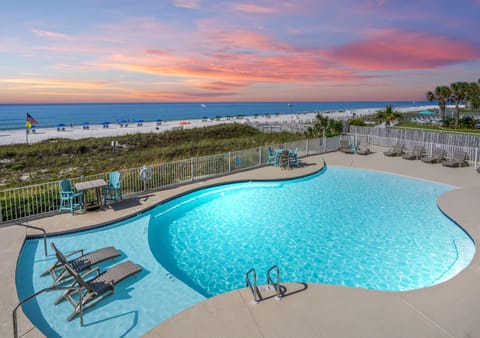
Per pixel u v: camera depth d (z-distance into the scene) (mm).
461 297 5527
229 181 14055
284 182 14859
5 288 5820
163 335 4535
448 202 10883
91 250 7852
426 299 5469
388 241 9039
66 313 5414
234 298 5426
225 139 33438
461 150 17781
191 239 9359
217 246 8914
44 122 89625
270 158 17438
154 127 49812
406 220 10531
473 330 4648
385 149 22156
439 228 9836
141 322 5223
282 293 5586
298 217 10969
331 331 4594
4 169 20641
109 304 5695
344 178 15758
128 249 7953
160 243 9109
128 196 11672
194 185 13289
